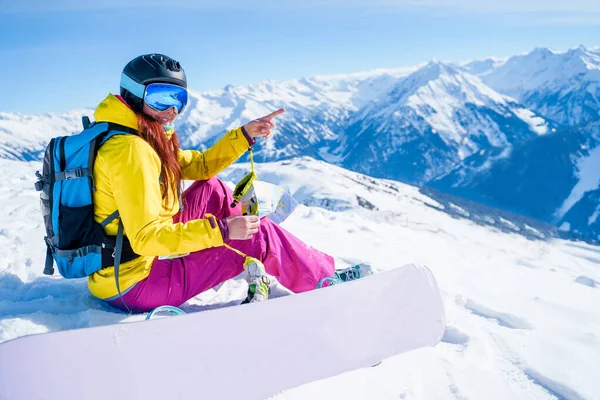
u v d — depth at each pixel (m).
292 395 2.22
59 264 2.62
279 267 2.87
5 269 3.46
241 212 3.11
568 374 2.54
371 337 2.55
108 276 2.61
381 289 2.63
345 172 177.88
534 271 6.12
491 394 2.29
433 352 2.67
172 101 2.53
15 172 10.35
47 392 1.88
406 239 6.87
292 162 175.75
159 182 2.53
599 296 4.75
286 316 2.35
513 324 3.35
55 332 1.94
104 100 2.49
